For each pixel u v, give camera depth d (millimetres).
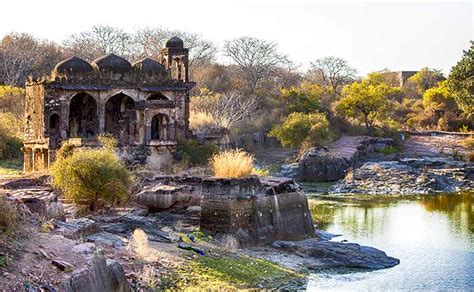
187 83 47688
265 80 96562
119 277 16906
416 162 63281
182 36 98250
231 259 24312
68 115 44250
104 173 29406
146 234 25609
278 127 69125
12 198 21766
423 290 24062
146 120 44062
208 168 38531
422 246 31797
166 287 19938
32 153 44844
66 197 29656
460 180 58469
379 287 24234
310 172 60281
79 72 45375
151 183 33219
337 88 118625
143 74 46781
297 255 28047
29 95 45531
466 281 25359
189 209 30812
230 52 96125
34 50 82688
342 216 40812
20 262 15125
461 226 37500
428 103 99688
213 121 54594
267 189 30016
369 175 57750
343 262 27312
